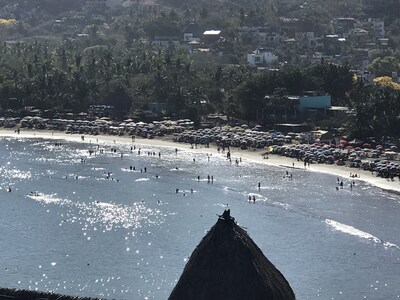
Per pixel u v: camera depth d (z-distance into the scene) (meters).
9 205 146.88
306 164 199.50
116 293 97.62
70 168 190.75
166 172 187.25
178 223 133.88
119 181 174.00
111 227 130.25
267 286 29.20
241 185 171.88
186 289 29.31
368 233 127.81
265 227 132.00
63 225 131.38
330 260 112.38
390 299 97.25
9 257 112.25
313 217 139.62
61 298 35.97
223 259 29.25
